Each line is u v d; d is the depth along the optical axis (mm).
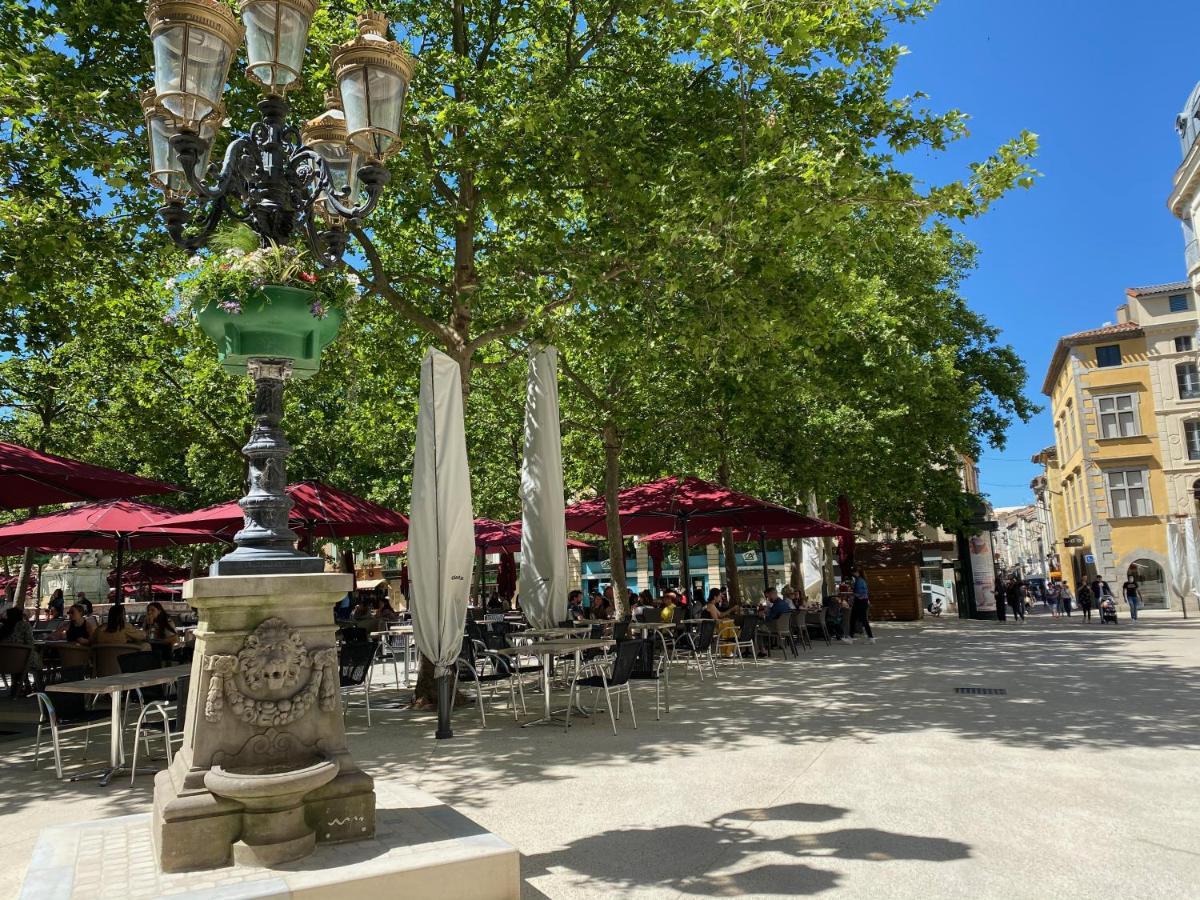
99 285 10648
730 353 9945
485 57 11727
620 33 11648
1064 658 14383
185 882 3316
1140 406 39656
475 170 10164
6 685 13148
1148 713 8539
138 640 10969
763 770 6383
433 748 7773
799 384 16375
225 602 3791
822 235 9906
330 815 3783
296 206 4574
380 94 4691
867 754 6840
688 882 4086
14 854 4922
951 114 10461
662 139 10711
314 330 4332
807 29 8414
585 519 16609
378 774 6742
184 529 12602
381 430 23891
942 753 6809
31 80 8289
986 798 5445
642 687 11781
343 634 12750
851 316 16953
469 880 3533
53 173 9719
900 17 10750
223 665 3787
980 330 30453
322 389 22953
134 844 3877
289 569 4008
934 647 17344
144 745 8508
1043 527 84312
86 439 23906
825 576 28875
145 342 19078
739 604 19078
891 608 29984
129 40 9453
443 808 4332
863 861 4312
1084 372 40719
